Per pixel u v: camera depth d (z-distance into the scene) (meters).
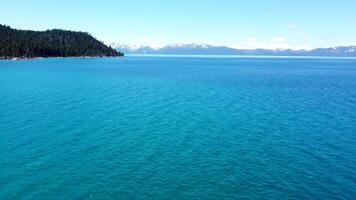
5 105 62.31
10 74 127.12
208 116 55.28
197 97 76.88
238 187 28.02
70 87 91.88
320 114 58.09
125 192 26.95
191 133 44.41
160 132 44.66
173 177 29.86
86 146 38.28
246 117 55.00
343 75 162.00
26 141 39.78
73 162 33.16
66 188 27.48
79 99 70.75
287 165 32.97
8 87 88.69
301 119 53.91
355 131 46.31
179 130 45.91
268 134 44.38
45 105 62.94
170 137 42.38
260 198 26.17
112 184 28.33
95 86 95.56
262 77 141.88
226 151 37.06
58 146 38.12
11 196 26.00
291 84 112.50
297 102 71.88
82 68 172.25
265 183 28.80
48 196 26.14
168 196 26.36
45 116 53.38
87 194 26.53
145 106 63.72
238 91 90.00
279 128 47.72
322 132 45.69
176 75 143.62
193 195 26.56
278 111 60.66
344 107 65.75
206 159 34.44
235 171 31.34
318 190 27.53
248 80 125.00
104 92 82.94
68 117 52.97
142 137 42.19
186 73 158.75
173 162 33.53
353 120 53.41
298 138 42.59
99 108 60.94
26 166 31.97
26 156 34.69
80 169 31.41
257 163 33.47
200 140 41.19
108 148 37.69
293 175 30.55
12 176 29.61
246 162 33.72
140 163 33.12
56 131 44.47
